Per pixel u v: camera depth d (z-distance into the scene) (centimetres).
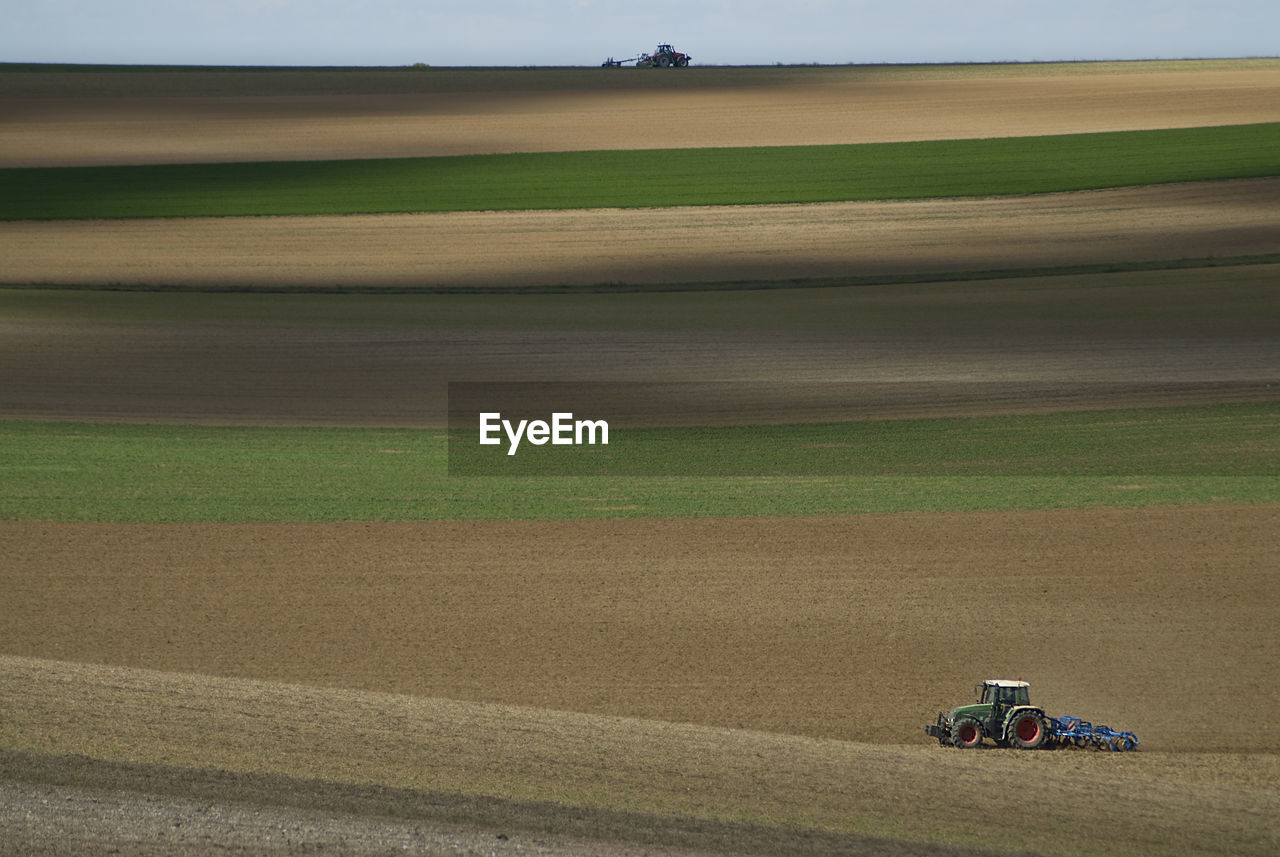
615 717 4291
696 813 3119
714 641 5953
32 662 4369
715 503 8644
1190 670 5606
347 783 3162
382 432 10881
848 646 5900
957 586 6794
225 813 2905
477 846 2786
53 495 8606
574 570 7100
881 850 2941
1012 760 4059
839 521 8150
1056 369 12750
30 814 2833
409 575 6994
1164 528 7875
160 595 6606
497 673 5528
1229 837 3328
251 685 4269
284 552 7419
